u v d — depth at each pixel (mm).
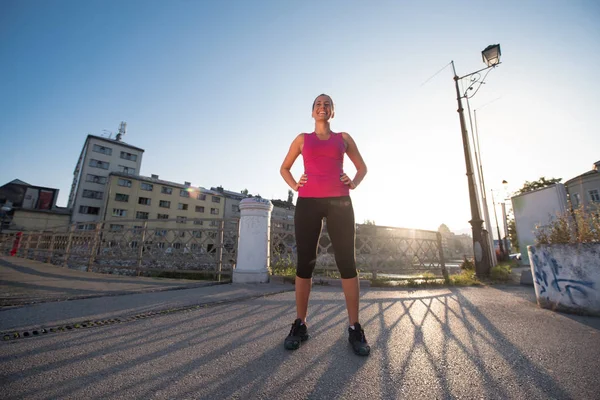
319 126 2162
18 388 1185
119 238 6727
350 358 1589
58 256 8883
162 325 2184
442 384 1284
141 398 1129
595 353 1692
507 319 2568
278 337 1948
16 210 41875
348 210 1967
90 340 1812
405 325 2326
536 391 1224
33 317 2246
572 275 2885
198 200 54719
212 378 1317
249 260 4895
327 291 4203
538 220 13695
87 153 47781
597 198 19000
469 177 7227
